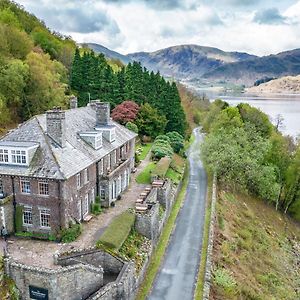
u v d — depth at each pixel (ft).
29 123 118.42
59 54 336.29
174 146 240.73
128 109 243.40
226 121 243.60
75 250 95.81
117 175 144.97
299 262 154.30
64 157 111.45
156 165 184.75
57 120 112.88
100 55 346.33
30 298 85.35
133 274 91.56
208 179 201.16
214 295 95.96
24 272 84.23
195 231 133.90
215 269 107.76
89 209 127.13
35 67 225.97
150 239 116.26
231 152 191.62
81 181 118.11
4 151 108.99
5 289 83.82
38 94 225.97
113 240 98.53
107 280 91.81
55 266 91.76
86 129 141.18
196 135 335.26
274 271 133.80
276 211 210.59
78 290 86.17
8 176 108.06
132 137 173.68
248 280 113.70
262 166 200.44
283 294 117.70
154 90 281.13
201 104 449.89
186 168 223.30
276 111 575.79
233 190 198.39
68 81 286.66
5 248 101.96
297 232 197.57
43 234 108.68
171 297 93.50
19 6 381.81
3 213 107.24
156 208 122.62
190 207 158.10
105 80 269.23
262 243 153.99
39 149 110.32
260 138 213.66
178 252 117.91
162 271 106.32
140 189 158.81
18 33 253.85
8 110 213.05
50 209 107.24
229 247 126.62
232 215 163.32
